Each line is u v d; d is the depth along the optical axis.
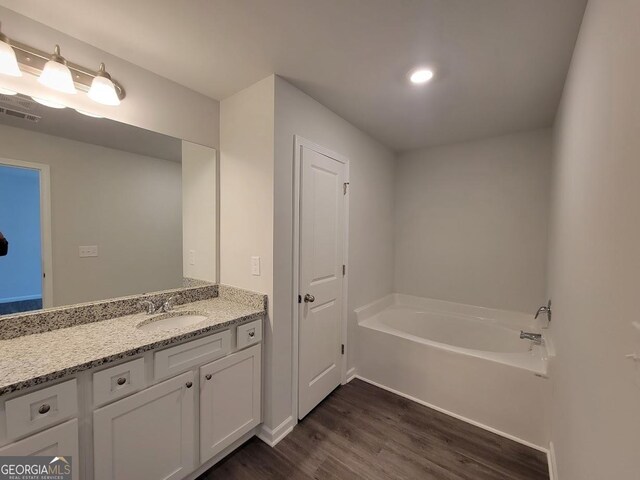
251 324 1.73
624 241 0.67
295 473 1.59
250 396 1.74
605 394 0.77
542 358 2.02
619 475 0.65
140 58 1.61
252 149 1.87
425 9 1.22
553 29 1.32
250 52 1.54
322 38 1.43
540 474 1.62
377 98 2.03
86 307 1.52
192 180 1.97
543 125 2.49
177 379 1.39
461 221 3.01
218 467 1.62
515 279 2.73
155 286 1.84
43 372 1.00
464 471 1.63
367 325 2.65
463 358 2.10
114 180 1.65
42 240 1.41
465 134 2.74
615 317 0.71
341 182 2.40
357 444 1.82
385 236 3.21
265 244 1.81
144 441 1.28
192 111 1.94
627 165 0.66
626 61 0.68
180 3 1.20
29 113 1.36
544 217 2.58
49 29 1.35
